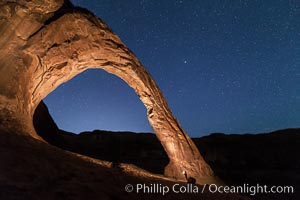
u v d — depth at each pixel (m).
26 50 6.75
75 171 3.76
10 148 3.60
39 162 3.48
